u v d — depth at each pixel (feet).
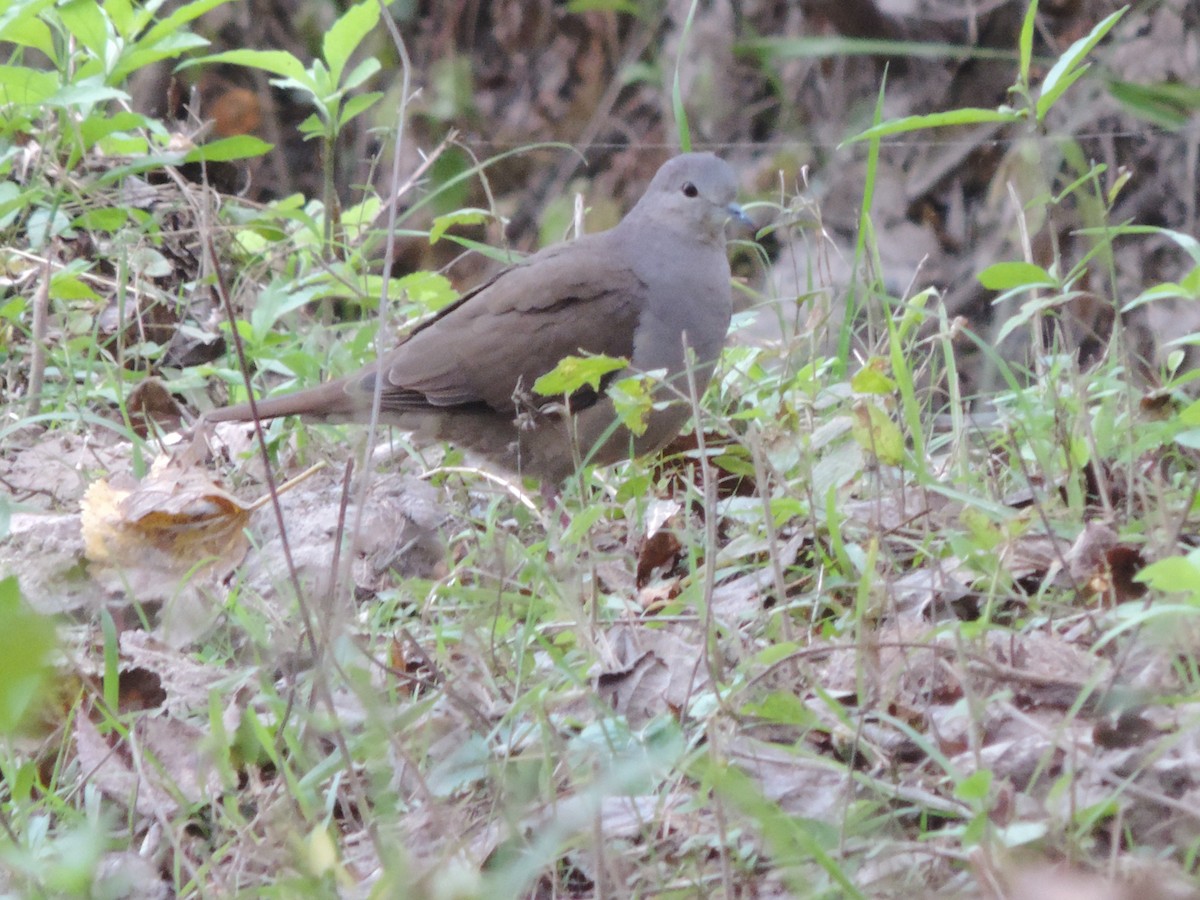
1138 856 17.97
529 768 21.65
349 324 44.37
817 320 36.83
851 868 18.71
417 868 19.58
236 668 26.84
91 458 36.37
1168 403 30.73
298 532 31.94
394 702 24.11
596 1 71.72
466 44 75.97
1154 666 21.45
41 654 12.17
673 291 36.91
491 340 36.22
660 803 20.67
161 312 44.16
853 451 28.78
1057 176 61.41
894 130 28.35
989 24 64.85
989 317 61.31
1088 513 28.50
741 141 70.95
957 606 25.38
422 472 37.55
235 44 77.05
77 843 18.92
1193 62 60.70
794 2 69.10
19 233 45.60
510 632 26.76
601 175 73.82
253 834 21.11
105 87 41.37
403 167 74.13
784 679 23.12
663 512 31.60
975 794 17.12
